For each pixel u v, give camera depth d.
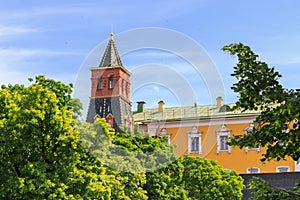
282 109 9.16
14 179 21.45
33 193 21.69
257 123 10.05
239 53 10.22
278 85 10.03
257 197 10.18
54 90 26.17
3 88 26.88
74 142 22.19
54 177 21.94
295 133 9.77
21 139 21.88
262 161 10.22
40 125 22.09
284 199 10.04
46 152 22.44
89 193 22.50
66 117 22.38
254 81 10.03
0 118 23.23
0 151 21.89
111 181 24.81
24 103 22.50
